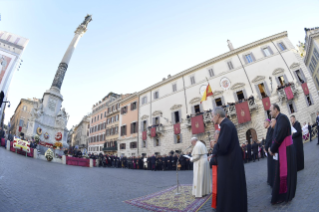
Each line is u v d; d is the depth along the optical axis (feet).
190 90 92.07
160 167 61.52
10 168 28.40
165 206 14.29
